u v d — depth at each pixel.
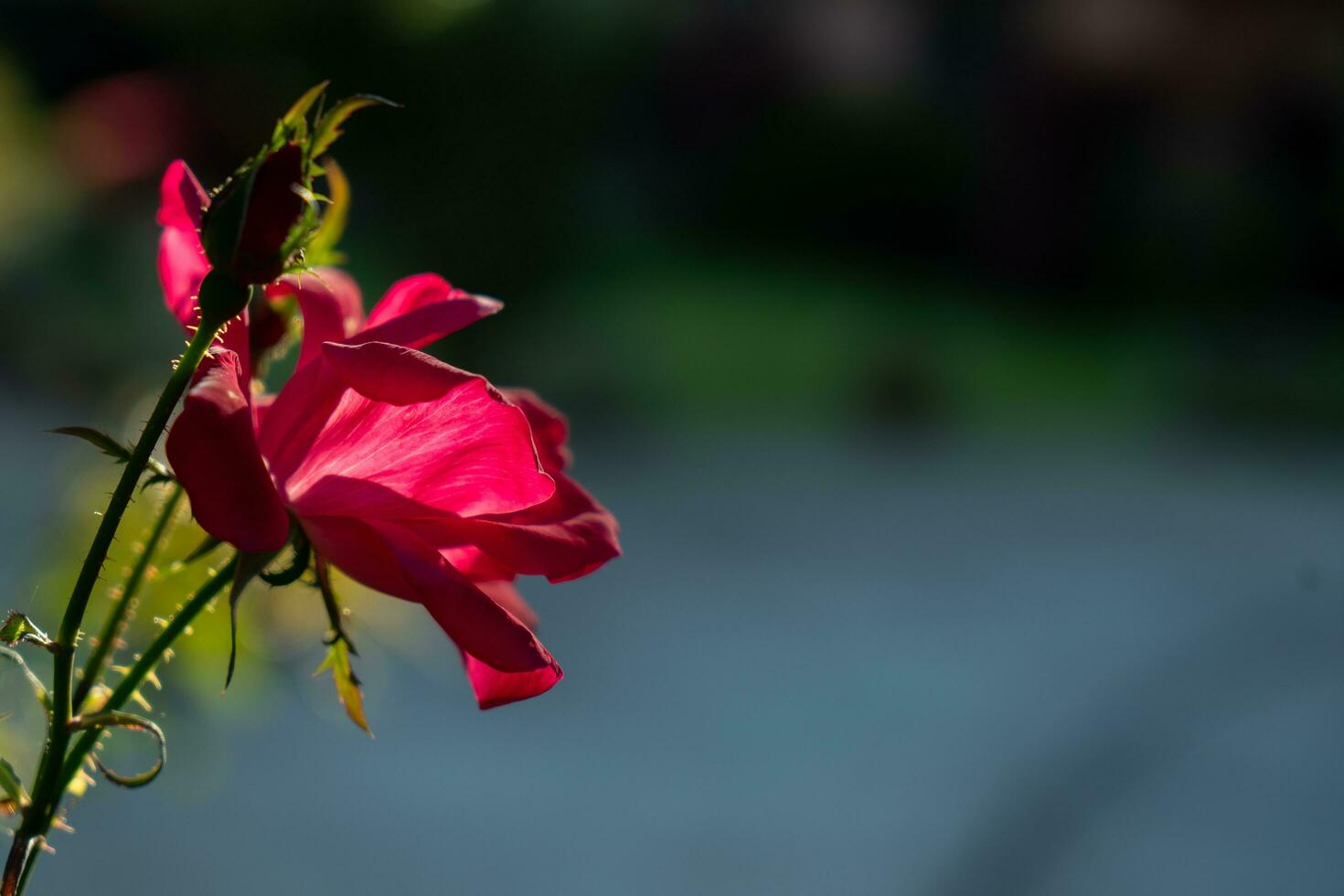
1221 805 4.59
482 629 0.74
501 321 8.79
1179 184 15.27
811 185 17.66
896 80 18.05
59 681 0.67
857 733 4.94
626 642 5.64
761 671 5.44
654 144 17.78
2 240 8.41
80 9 12.55
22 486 6.00
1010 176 15.59
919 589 6.52
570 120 8.50
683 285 15.00
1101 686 5.53
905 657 5.69
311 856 3.79
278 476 0.78
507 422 0.78
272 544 0.68
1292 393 11.23
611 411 9.24
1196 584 6.83
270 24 7.61
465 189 8.42
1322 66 14.71
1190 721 5.21
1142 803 4.57
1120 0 14.89
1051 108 15.23
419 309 0.83
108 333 8.22
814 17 17.78
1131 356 13.05
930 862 4.07
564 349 9.48
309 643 1.47
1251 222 14.95
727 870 3.95
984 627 6.09
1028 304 15.48
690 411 9.72
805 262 17.44
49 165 8.20
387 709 4.74
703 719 4.95
